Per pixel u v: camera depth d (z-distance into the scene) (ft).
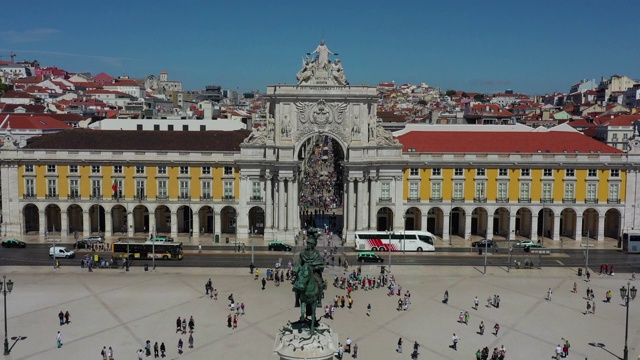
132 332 149.69
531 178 255.91
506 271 208.95
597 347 143.02
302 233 265.13
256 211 269.23
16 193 255.91
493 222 269.23
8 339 144.36
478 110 486.38
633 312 167.43
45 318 158.51
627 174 254.88
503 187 257.34
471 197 257.55
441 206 257.75
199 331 150.61
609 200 256.52
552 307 171.01
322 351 90.48
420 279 198.59
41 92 571.28
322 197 358.84
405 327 154.92
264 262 218.79
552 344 144.77
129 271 204.74
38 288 184.44
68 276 197.88
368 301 175.52
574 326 156.56
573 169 255.70
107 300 173.58
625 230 256.52
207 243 250.37
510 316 163.53
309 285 91.66
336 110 251.80
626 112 478.59
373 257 220.64
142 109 511.81
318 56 253.24
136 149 259.80
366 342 144.77
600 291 186.70
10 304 169.37
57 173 255.70
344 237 254.68
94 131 276.21
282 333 95.14
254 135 255.09
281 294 180.34
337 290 185.68
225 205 257.34
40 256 223.30
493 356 132.46
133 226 260.62
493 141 267.39
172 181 257.14
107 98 598.75
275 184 254.68
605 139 377.30
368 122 254.27
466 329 153.79
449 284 192.85
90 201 256.32
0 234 257.96
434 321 159.33
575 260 225.15
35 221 270.87
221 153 255.09
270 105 254.68
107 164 255.29
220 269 208.33
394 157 254.68
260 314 162.91
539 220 272.72
